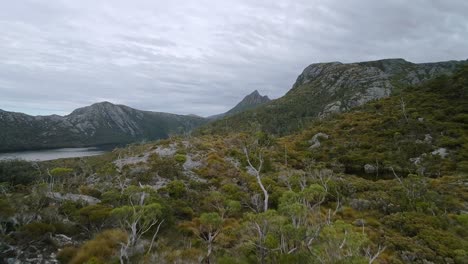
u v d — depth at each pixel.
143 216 14.34
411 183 34.00
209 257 14.05
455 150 54.22
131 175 30.97
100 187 26.31
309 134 84.75
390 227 24.62
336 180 38.88
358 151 63.38
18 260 11.54
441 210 28.33
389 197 31.41
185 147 44.38
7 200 15.98
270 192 27.98
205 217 13.99
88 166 43.44
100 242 13.62
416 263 18.23
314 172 42.28
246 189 29.42
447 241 20.95
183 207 22.23
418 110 76.31
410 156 56.91
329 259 11.26
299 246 12.55
